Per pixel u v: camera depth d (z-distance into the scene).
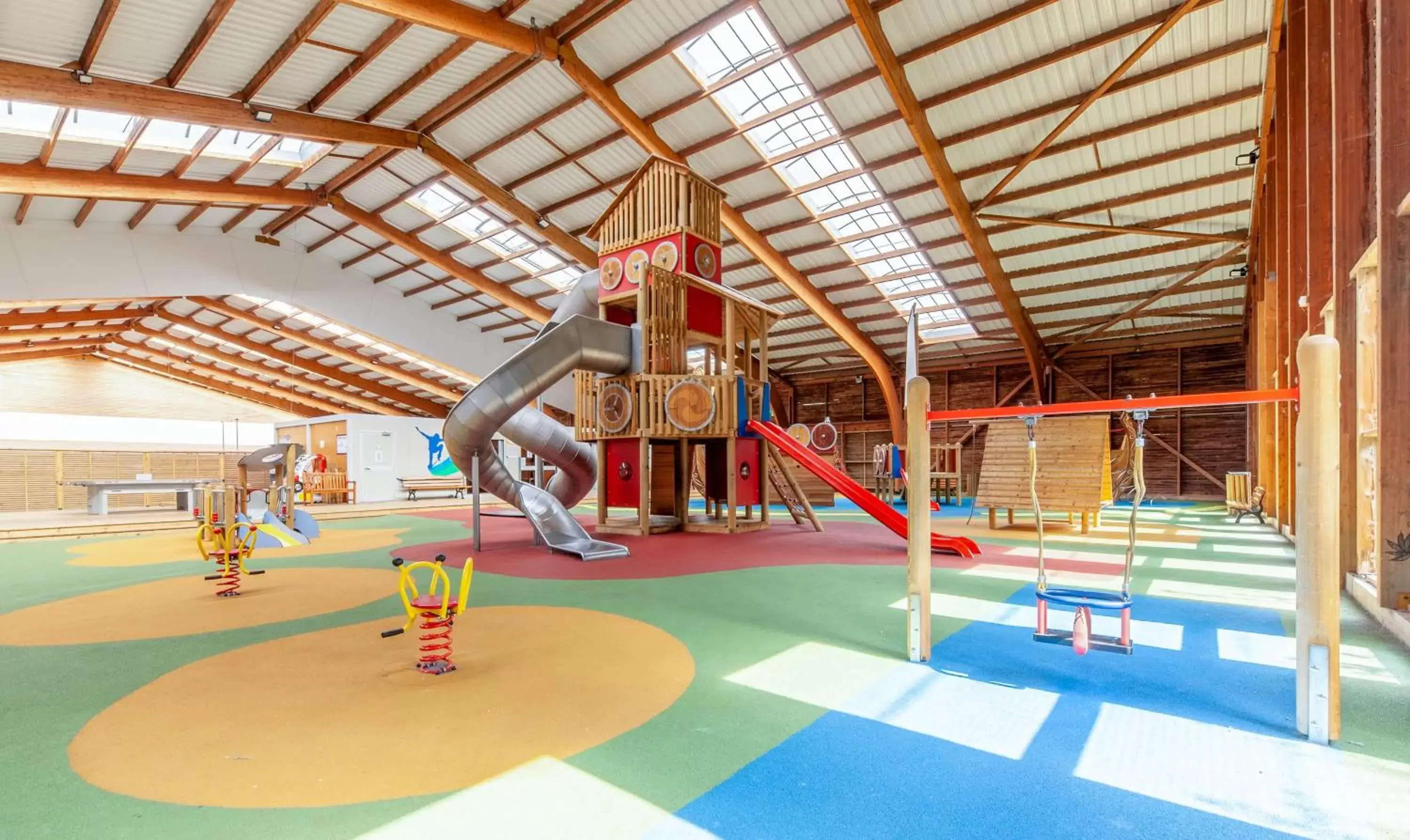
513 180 16.28
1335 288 5.88
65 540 11.73
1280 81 10.28
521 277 20.75
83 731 2.98
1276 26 9.30
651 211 11.92
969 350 23.41
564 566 7.77
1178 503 19.77
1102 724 2.99
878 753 2.70
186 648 4.39
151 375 31.05
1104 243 16.38
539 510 9.60
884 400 26.81
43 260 15.22
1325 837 2.09
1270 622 4.89
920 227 16.28
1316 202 7.35
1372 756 2.65
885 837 2.09
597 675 3.70
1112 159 13.53
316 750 2.75
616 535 10.98
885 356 24.59
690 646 4.27
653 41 11.76
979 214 15.09
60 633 4.84
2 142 11.32
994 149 13.48
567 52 11.59
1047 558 8.16
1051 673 3.70
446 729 2.96
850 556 8.43
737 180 15.36
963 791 2.38
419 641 4.47
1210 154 13.08
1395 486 4.64
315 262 20.72
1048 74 11.66
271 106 11.97
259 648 4.36
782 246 17.80
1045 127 12.80
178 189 13.76
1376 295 5.18
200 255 18.05
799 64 11.97
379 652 4.22
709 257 12.02
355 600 5.92
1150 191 14.27
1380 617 4.68
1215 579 6.69
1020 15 10.52
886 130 13.23
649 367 10.93
